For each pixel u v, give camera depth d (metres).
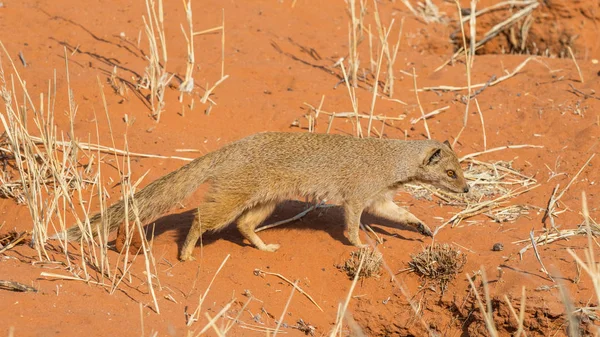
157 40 15.26
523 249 9.89
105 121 12.64
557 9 17.41
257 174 9.92
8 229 10.53
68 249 9.70
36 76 13.40
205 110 13.34
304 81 14.45
